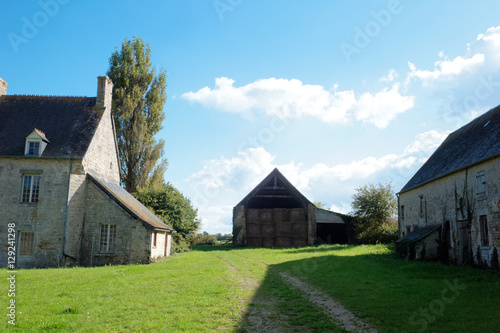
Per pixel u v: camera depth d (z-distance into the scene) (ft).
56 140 75.77
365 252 84.53
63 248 69.26
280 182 127.13
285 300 34.55
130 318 27.81
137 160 116.26
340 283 43.04
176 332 24.57
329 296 36.45
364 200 128.98
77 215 71.67
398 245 73.46
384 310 30.17
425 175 81.51
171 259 77.46
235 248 118.21
